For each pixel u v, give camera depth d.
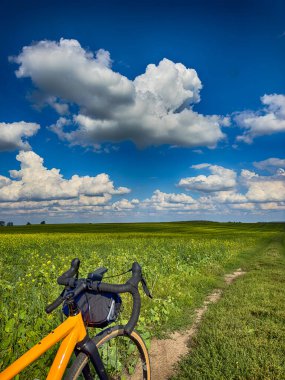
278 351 5.18
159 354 5.49
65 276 2.70
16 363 2.07
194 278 11.44
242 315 7.08
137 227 80.81
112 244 24.55
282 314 7.09
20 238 35.38
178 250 19.47
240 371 4.61
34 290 6.50
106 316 2.59
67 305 2.62
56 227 82.25
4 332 4.56
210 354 5.18
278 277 12.23
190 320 7.05
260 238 41.38
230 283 11.82
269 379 4.36
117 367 4.39
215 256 18.00
